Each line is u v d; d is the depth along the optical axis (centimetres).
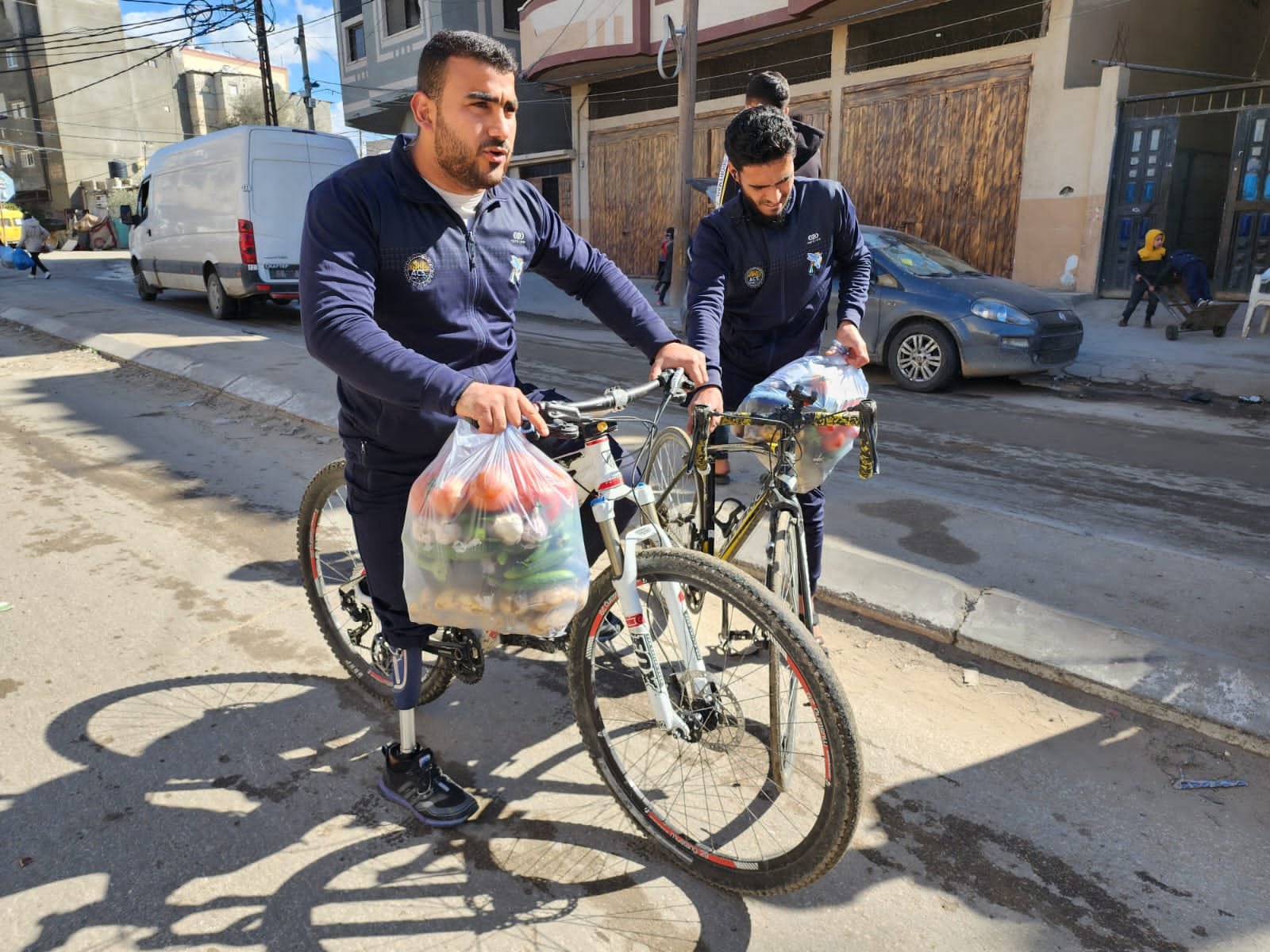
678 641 212
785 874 197
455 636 243
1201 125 1391
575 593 194
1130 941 196
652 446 331
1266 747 258
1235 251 1207
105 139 4638
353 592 283
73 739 268
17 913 202
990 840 227
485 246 214
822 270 300
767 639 220
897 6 1348
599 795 247
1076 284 1270
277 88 4978
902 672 306
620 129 1886
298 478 526
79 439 607
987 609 324
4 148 4541
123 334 972
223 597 365
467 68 187
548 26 1820
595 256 241
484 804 243
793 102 1595
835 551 375
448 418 209
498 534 185
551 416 192
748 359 315
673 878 217
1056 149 1255
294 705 289
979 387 827
